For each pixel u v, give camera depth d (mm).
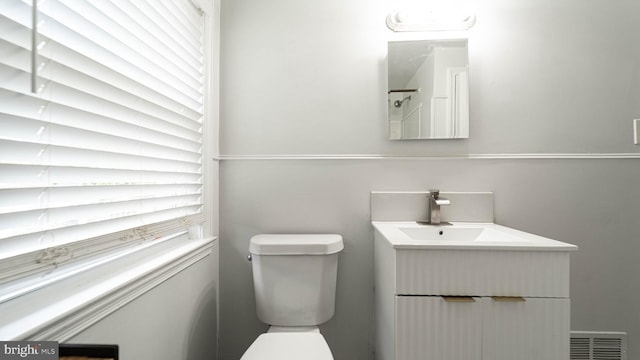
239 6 1395
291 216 1385
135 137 854
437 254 879
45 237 581
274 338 947
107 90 741
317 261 1161
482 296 866
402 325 882
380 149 1370
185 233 1227
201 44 1265
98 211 719
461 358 866
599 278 1292
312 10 1385
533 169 1323
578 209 1308
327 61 1383
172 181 1068
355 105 1376
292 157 1383
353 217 1374
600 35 1306
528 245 851
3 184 510
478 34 1339
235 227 1392
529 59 1324
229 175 1395
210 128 1290
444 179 1350
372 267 1366
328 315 1190
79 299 594
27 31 545
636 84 1295
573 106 1312
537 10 1323
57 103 603
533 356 848
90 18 697
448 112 1324
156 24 933
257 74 1393
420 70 1331
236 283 1386
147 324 816
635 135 1295
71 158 646
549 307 848
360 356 1359
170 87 1021
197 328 1153
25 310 540
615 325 1279
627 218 1291
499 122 1333
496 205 1334
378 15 1371
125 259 852
